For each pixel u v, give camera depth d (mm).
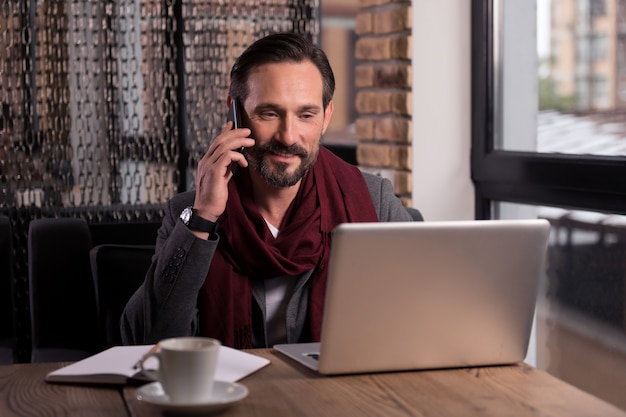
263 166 2285
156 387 1548
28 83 3580
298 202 2459
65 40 3600
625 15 3014
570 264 3357
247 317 2342
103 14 3633
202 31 3734
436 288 1698
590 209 3133
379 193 2621
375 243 1631
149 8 3678
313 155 2311
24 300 3506
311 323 2348
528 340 1812
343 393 1597
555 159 3254
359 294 1650
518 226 1724
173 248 2164
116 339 2537
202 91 3746
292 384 1649
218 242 2330
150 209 3629
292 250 2377
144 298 2193
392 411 1497
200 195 2201
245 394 1507
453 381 1687
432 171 3734
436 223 1670
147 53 3693
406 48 3670
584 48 3211
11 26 3551
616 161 2990
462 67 3732
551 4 3359
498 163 3582
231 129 2289
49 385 1660
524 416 1483
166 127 3723
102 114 3660
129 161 3697
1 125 3561
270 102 2242
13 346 2867
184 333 2199
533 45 3463
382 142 3902
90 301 2732
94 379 1654
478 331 1759
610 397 3215
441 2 3689
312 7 3873
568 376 3416
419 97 3705
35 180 3596
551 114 3387
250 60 2279
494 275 1734
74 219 2820
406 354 1726
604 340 3217
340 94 5949
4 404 1548
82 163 3645
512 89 3588
